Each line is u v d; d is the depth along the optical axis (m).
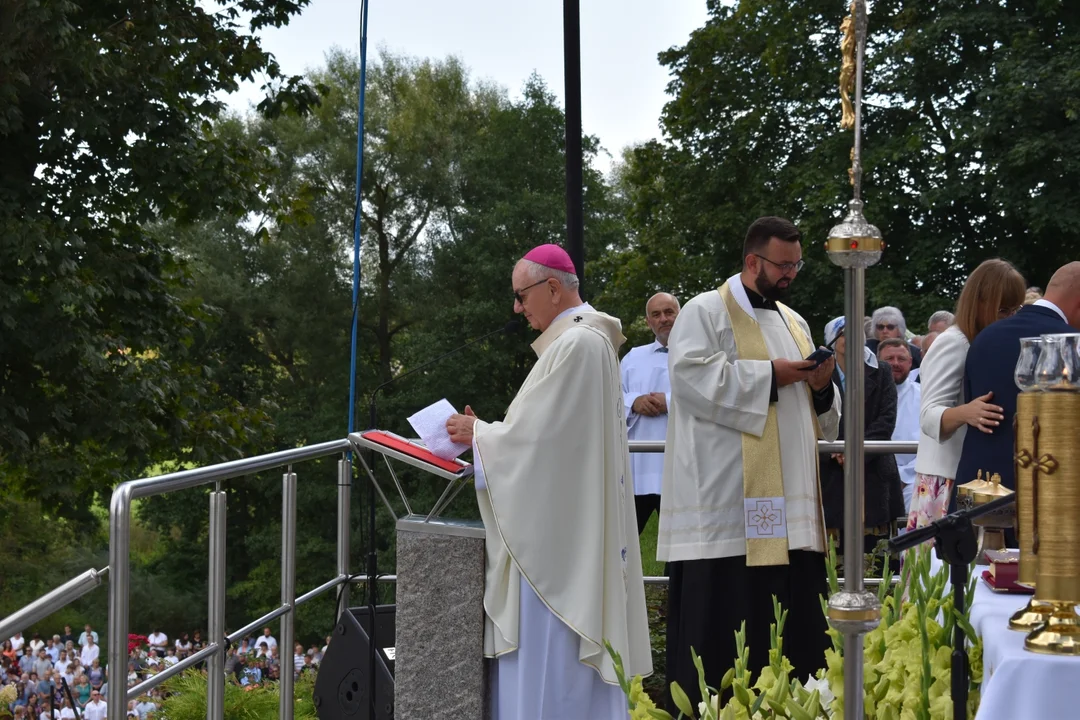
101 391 14.30
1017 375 1.91
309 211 15.56
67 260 12.97
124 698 2.97
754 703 1.88
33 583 26.67
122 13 14.29
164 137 14.19
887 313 6.95
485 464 3.63
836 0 21.52
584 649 3.61
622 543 3.75
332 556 28.94
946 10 19.11
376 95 32.38
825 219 19.52
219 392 17.00
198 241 31.34
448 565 3.64
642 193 25.08
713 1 23.94
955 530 1.94
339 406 31.22
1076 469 1.84
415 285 31.17
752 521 4.10
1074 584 1.82
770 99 22.75
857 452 1.57
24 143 13.96
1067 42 18.17
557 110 32.88
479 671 3.62
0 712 10.26
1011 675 1.75
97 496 16.00
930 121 19.34
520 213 31.11
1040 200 17.50
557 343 3.75
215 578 3.58
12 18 12.37
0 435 13.49
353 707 4.12
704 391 4.13
